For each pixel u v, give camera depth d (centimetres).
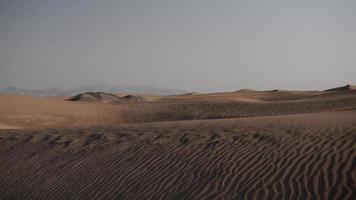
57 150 1264
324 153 872
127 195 829
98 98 8569
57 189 944
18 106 3978
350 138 977
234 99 5175
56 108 4166
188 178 854
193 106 4475
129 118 4044
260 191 726
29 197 929
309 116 1739
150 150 1109
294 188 714
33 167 1141
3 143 1460
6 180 1073
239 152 974
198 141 1136
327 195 665
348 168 757
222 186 779
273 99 6378
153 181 874
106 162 1067
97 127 1762
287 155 897
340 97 4622
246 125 1407
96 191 883
